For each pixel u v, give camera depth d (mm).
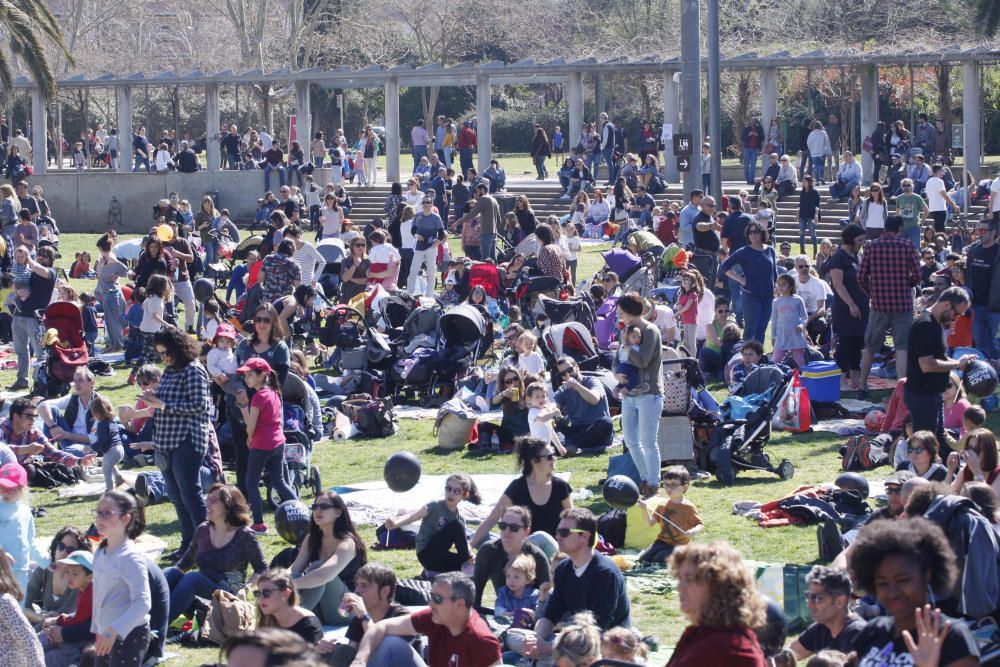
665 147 45688
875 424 15992
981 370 15602
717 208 28594
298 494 13984
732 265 19906
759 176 49719
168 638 10250
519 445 10867
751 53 44219
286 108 70312
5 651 7730
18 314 20781
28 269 20750
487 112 46500
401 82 50219
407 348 19609
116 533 8867
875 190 28594
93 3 68750
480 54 73312
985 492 8734
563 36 71438
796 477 14438
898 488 10414
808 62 42500
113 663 8742
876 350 18266
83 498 14711
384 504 13664
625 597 8891
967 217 34906
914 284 17828
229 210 46344
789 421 16594
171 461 12070
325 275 26031
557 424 16047
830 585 8000
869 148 41781
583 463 15344
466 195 40062
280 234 25750
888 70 57969
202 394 12016
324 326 19703
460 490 10977
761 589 9805
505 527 9953
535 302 22094
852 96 43844
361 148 48031
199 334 23422
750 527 12492
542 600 9414
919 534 5617
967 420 11180
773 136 43875
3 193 35125
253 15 67312
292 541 11062
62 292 21047
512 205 40156
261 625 8789
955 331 18906
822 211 38156
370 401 17719
